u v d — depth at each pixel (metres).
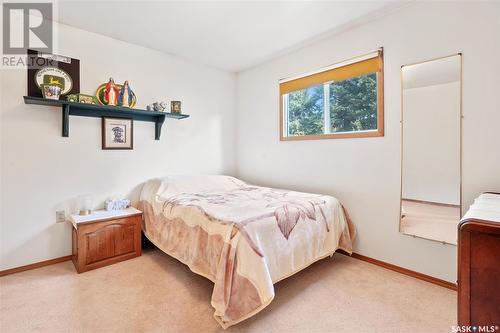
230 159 3.99
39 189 2.37
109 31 2.64
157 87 3.15
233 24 2.50
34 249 2.35
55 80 2.43
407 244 2.25
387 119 2.35
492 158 1.82
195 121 3.55
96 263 2.33
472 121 1.90
